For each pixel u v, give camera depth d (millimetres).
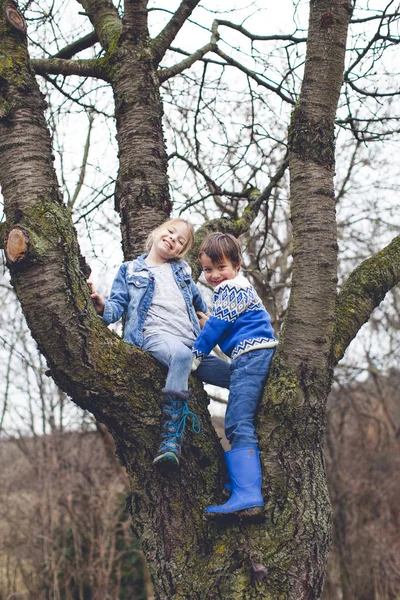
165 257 3199
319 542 2586
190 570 2623
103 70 3873
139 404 2680
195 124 5770
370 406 15500
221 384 3070
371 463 14273
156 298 3039
